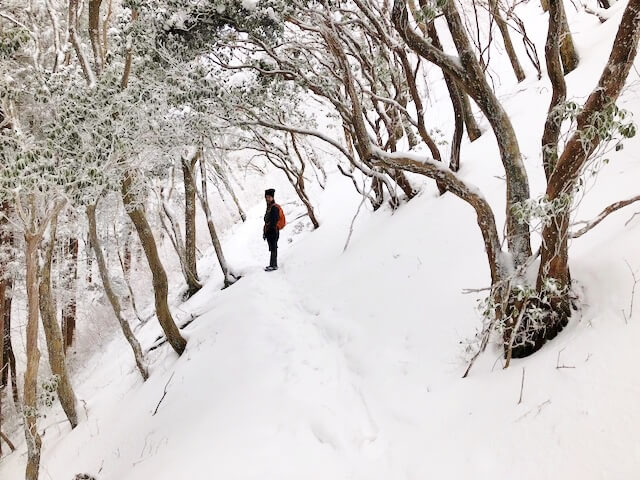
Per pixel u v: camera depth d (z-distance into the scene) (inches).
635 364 116.7
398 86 325.4
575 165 129.2
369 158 163.9
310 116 392.2
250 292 346.9
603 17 355.6
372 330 233.6
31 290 212.8
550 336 146.2
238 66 273.3
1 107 232.8
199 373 262.1
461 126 285.7
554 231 133.5
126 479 203.5
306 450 171.9
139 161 287.4
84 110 229.9
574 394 123.6
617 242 148.3
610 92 122.2
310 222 494.0
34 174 190.1
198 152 406.3
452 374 171.3
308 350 247.4
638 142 195.9
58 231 426.9
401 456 152.0
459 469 131.3
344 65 182.7
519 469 118.8
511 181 151.3
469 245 229.0
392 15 155.5
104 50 343.0
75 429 316.5
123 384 347.3
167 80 250.2
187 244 483.2
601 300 137.7
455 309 197.9
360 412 185.5
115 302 321.7
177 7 239.9
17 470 310.5
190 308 432.8
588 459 108.3
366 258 306.5
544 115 285.0
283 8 235.0
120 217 481.1
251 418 197.3
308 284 338.3
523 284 145.3
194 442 197.3
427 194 317.4
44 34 387.5
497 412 138.6
